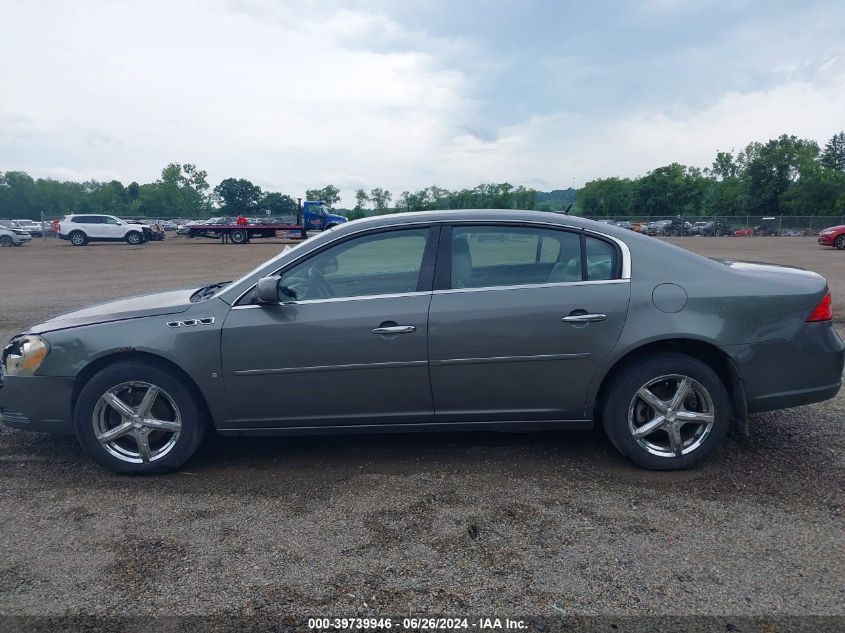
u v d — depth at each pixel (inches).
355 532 127.5
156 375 152.6
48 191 4783.5
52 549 123.0
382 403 153.7
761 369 149.2
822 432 176.9
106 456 155.9
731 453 163.2
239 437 172.4
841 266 660.1
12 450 175.9
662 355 149.9
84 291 514.9
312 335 149.8
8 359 159.0
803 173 2807.6
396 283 154.7
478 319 148.6
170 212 4443.9
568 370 150.1
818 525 126.7
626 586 108.0
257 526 130.7
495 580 110.4
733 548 118.9
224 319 152.0
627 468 155.6
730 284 150.7
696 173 3408.0
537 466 157.9
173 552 121.4
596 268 152.7
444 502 139.6
